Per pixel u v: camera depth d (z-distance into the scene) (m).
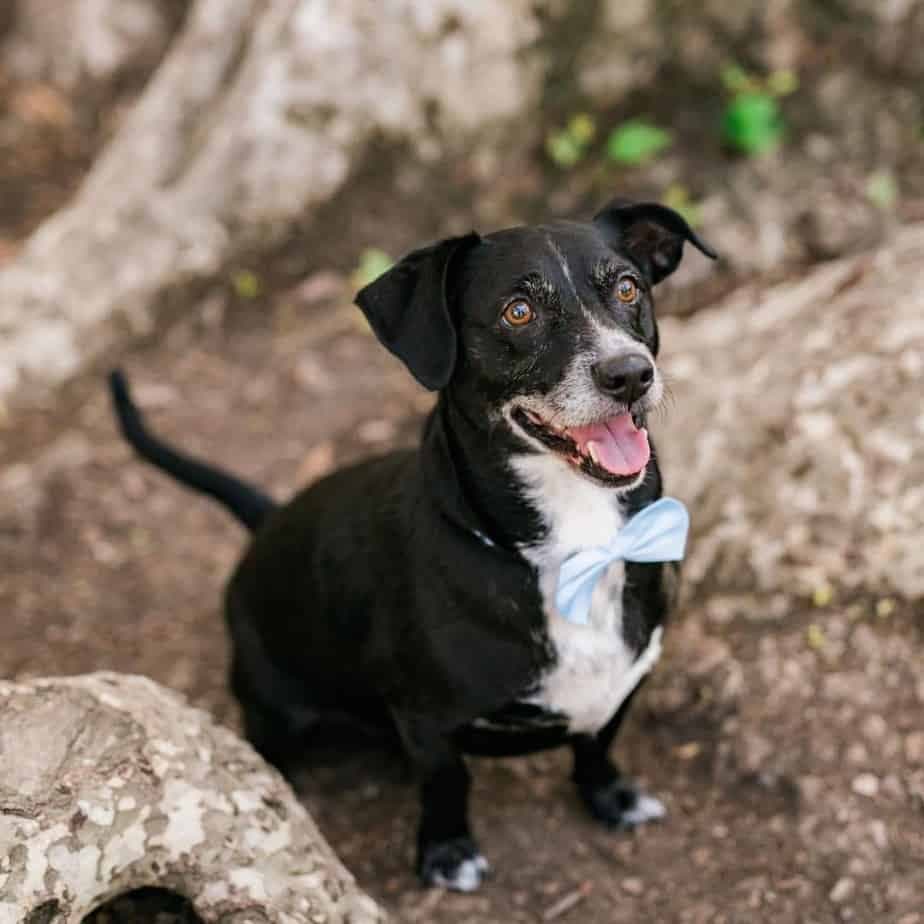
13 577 1.62
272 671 1.38
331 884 1.17
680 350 1.60
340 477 1.34
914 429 1.41
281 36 1.90
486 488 1.20
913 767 1.30
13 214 2.27
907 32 1.91
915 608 1.37
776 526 1.42
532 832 1.33
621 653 1.23
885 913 1.23
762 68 1.95
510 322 1.19
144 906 1.17
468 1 1.88
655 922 1.26
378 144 1.92
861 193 1.87
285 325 1.90
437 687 1.23
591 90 1.97
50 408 1.80
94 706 1.16
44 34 2.60
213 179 1.89
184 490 1.72
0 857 1.08
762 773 1.32
